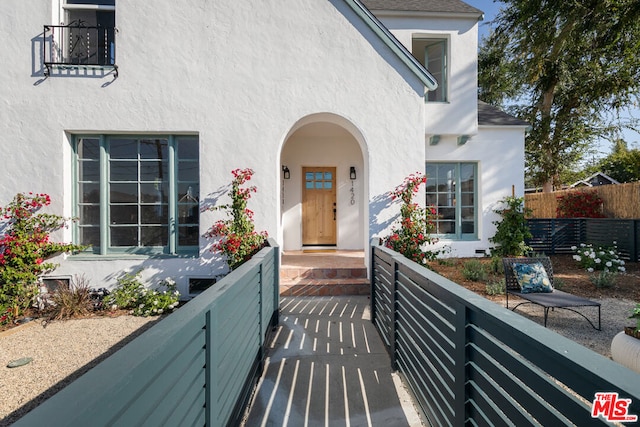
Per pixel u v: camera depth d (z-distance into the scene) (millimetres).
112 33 5598
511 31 12297
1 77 5168
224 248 5293
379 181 5789
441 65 8016
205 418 1603
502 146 8117
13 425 700
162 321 1324
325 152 8406
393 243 5426
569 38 10477
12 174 5156
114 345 3902
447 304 1902
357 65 5770
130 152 5641
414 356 2566
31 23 5207
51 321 4621
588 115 13367
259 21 5625
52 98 5250
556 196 11016
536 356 1102
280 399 2664
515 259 4953
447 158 8031
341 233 8398
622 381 833
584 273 6891
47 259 5215
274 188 5617
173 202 5660
